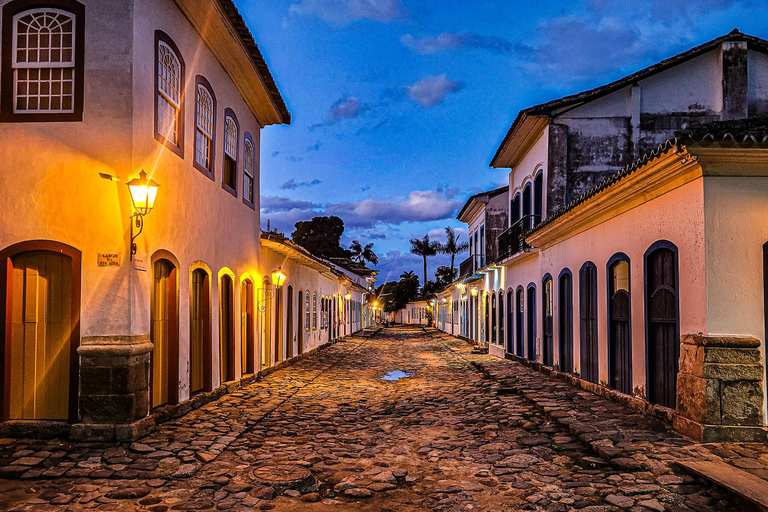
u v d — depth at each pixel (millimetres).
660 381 8398
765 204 7121
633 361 9266
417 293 79250
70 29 7617
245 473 6270
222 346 11867
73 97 7488
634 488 5531
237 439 7773
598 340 10914
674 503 5168
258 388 12484
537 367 15570
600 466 6453
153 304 8344
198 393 10141
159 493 5582
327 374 16500
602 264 10656
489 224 27750
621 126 14852
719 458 6137
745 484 5191
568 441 7594
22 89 7609
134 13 7555
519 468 6586
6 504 5230
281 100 14047
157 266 8516
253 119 13984
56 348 7562
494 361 19203
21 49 7602
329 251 61719
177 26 9008
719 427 6797
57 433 7297
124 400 7250
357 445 7832
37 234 7445
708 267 7094
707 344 6918
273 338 15852
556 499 5465
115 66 7488
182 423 8398
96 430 7195
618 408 9258
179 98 9156
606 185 9305
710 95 14609
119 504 5273
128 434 7184
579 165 14883
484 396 11797
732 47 14281
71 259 7500
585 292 11664
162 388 8688
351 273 46062
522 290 18156
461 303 35719
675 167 7414
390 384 14758
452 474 6453
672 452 6445
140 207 7258
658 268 8469
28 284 7613
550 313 14750
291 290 18500
